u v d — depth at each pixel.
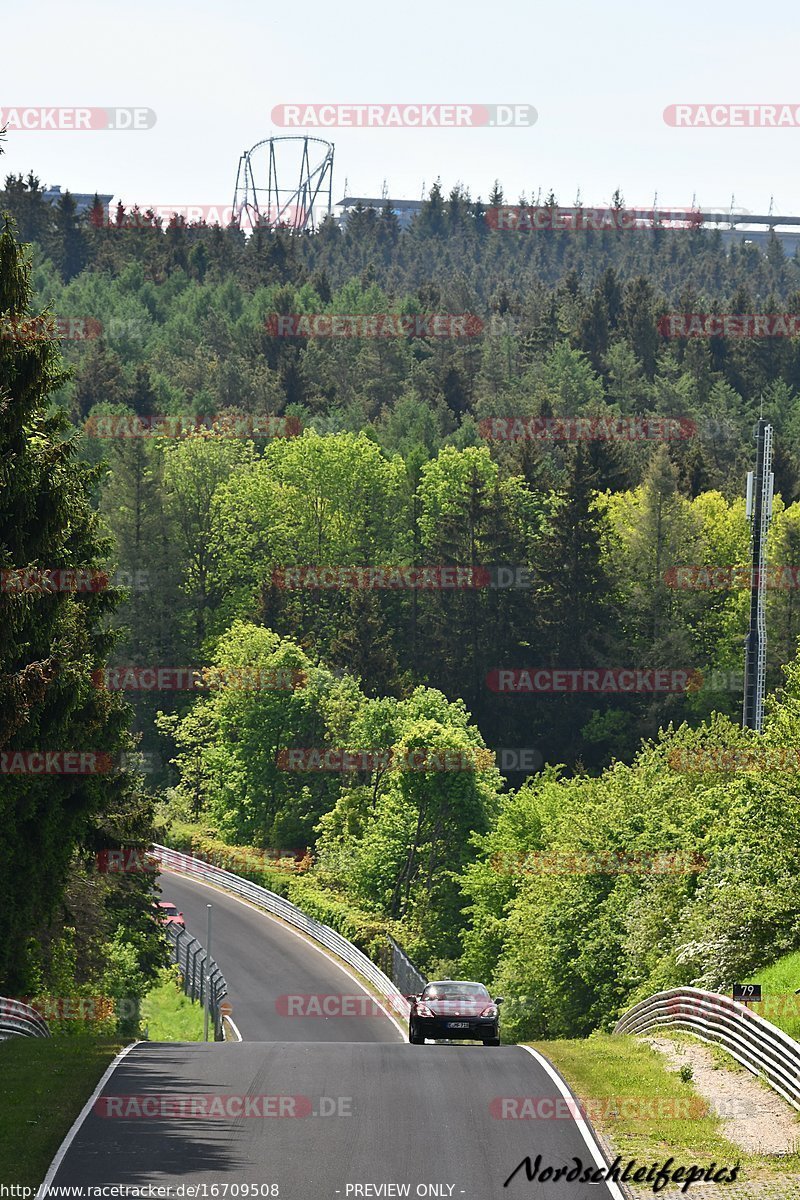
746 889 87.44
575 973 130.38
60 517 67.88
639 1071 61.59
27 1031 77.75
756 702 115.25
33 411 68.81
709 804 113.81
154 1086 55.44
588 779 164.12
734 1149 47.84
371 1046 70.69
